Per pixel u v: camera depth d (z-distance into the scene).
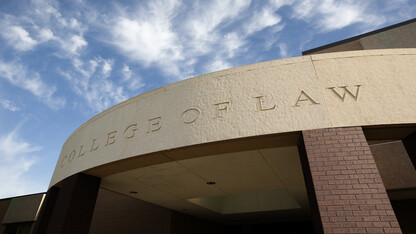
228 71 6.14
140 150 6.19
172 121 6.13
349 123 4.97
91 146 7.37
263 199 15.02
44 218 8.50
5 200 16.75
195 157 6.30
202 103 6.00
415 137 5.13
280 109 5.36
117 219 15.26
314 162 4.71
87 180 7.46
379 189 4.29
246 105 5.61
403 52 5.54
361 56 5.61
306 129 5.06
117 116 7.18
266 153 6.41
